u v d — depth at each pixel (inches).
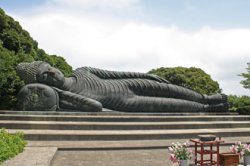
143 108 793.6
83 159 442.9
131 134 582.9
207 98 888.9
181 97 847.1
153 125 643.5
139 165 416.2
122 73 812.6
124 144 538.9
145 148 521.3
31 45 1136.2
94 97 761.6
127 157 461.4
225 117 759.7
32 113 675.4
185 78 1621.6
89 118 652.7
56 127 605.6
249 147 403.5
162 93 822.5
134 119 674.8
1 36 1046.4
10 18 1098.1
